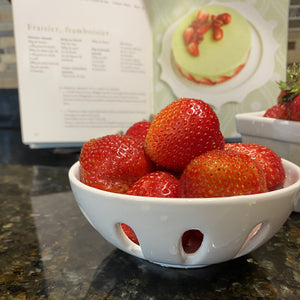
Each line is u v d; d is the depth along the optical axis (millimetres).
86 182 363
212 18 819
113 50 816
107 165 352
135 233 295
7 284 326
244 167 302
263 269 344
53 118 802
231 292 307
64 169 785
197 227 277
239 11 814
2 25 1258
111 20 803
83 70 802
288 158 490
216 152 323
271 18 822
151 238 289
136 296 303
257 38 828
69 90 800
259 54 836
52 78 787
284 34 834
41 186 659
